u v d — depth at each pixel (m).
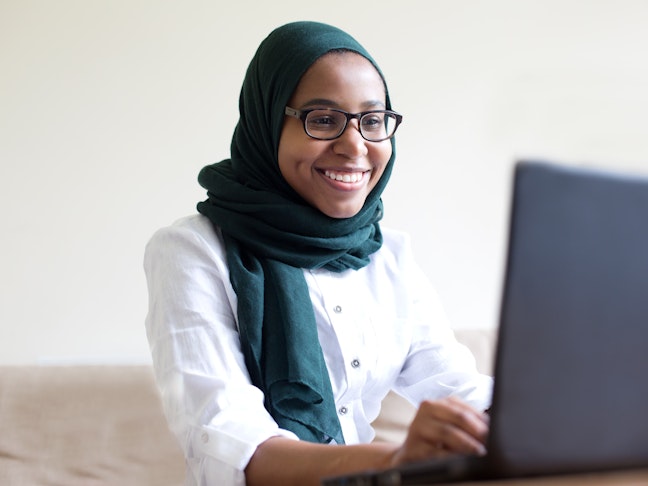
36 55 2.27
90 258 2.31
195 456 1.20
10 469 1.89
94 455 1.95
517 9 2.60
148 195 2.35
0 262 2.26
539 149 1.46
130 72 2.33
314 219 1.47
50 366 2.04
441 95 2.56
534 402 0.62
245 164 1.56
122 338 2.34
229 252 1.42
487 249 2.61
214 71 2.38
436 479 0.66
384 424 2.05
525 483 0.59
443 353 1.55
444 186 2.57
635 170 0.62
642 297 0.62
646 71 2.61
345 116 1.41
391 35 2.52
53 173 2.29
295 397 1.35
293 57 1.43
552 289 0.61
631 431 0.64
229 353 1.30
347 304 1.49
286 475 1.05
